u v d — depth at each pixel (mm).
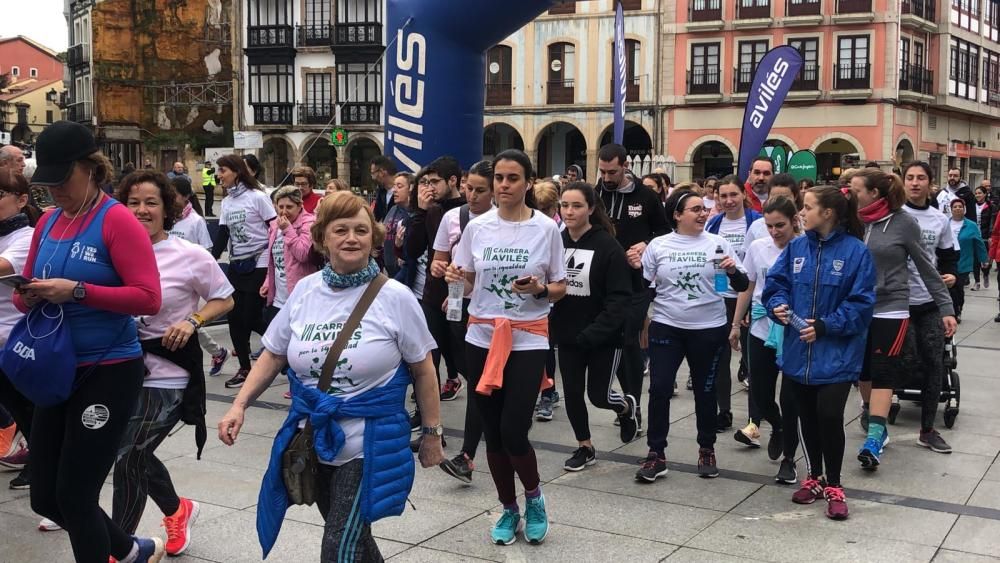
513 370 4484
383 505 3168
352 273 3270
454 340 6465
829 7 35562
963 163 42938
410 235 6852
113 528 3721
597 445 6500
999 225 13625
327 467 3266
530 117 38656
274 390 8133
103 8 42938
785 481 5562
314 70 40219
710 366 5629
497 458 4555
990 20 43188
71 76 50312
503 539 4555
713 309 5602
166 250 4125
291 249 7223
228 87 43500
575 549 4508
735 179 7598
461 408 7543
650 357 5707
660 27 37219
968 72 41125
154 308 3486
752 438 6430
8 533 4656
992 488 5512
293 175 7949
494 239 4621
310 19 39969
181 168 21141
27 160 8000
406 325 3293
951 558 4395
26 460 5688
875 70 35500
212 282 4203
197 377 4145
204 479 5547
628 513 5039
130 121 43844
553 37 38062
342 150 39719
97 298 3344
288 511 5008
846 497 5332
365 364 3201
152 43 43812
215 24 43938
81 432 3447
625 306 5336
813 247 5078
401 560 4355
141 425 3975
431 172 6688
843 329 4875
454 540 4621
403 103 8711
